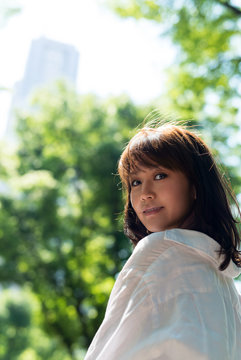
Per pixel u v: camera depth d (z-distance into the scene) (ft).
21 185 35.99
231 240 3.29
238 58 16.85
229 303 2.95
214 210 3.36
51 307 36.63
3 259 35.58
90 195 37.52
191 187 3.38
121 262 34.68
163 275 2.80
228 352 2.51
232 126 20.30
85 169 37.04
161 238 2.94
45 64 346.74
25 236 35.60
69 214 37.29
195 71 17.70
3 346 64.49
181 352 2.41
